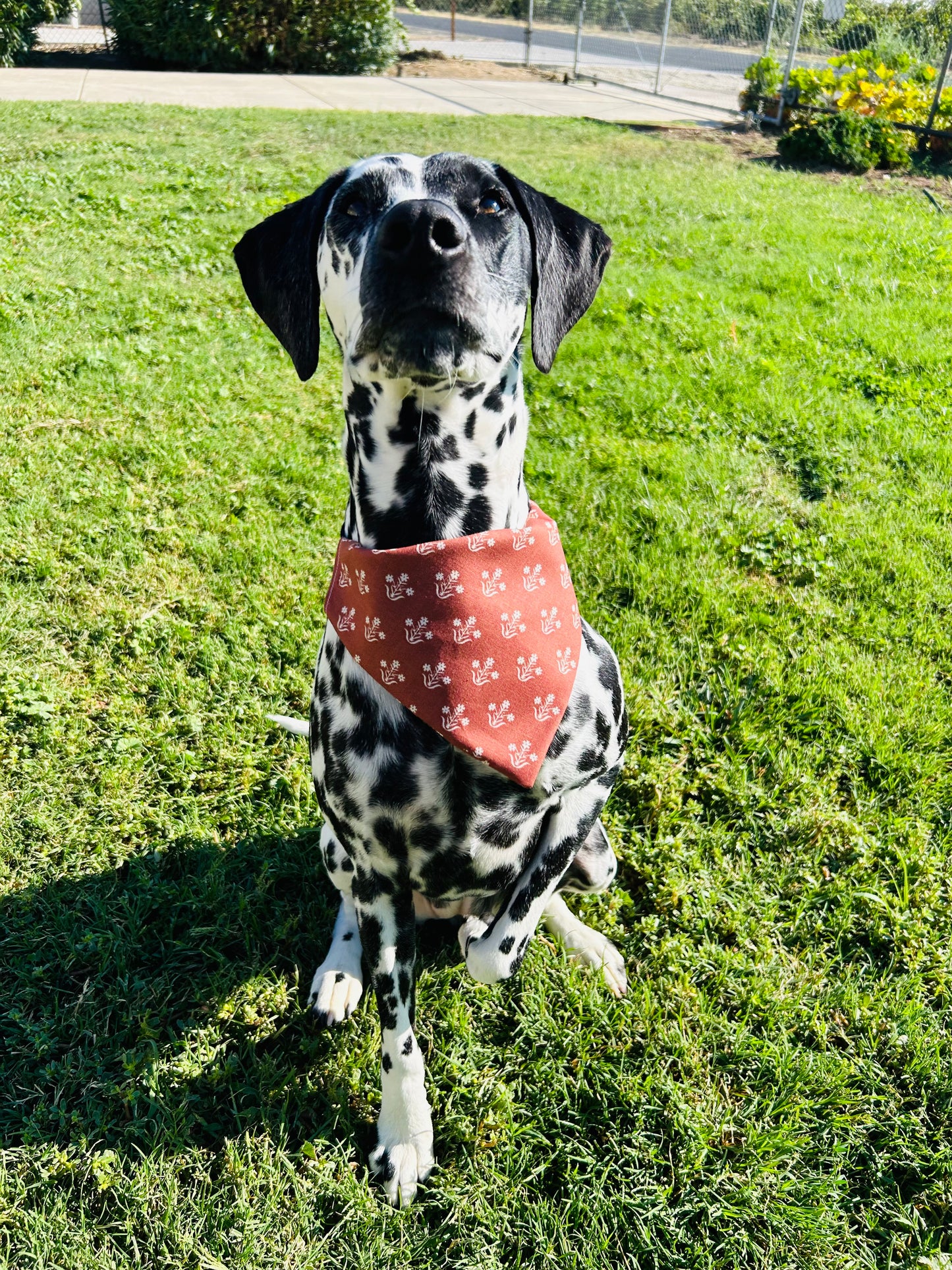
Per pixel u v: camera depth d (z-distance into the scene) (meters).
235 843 0.94
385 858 0.69
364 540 0.69
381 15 5.57
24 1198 0.67
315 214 0.70
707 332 2.02
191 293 2.13
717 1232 0.67
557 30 7.74
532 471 1.51
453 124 4.05
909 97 4.03
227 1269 0.64
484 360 0.62
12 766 1.00
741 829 0.97
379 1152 0.69
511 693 0.66
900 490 1.51
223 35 5.28
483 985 0.82
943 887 0.90
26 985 0.80
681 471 1.52
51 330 1.88
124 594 1.24
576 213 0.73
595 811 0.75
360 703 0.68
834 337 2.04
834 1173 0.69
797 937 0.87
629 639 1.19
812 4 4.86
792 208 3.03
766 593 1.28
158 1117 0.72
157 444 1.55
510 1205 0.68
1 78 4.64
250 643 1.17
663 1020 0.79
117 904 0.87
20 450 1.50
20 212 2.51
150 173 2.98
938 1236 0.66
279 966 0.84
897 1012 0.79
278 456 1.54
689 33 6.04
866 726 1.07
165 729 1.05
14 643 1.15
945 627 1.23
